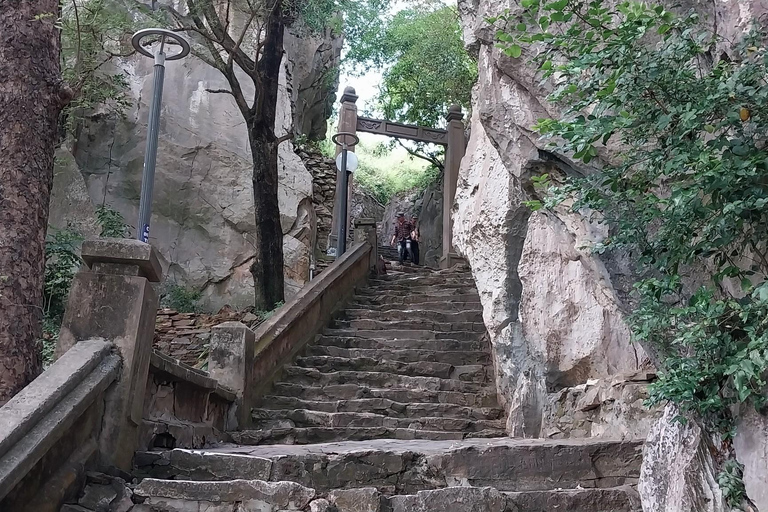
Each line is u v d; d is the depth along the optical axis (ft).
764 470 9.61
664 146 9.68
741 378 8.74
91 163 39.86
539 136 13.85
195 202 40.47
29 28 15.67
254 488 12.03
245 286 39.55
